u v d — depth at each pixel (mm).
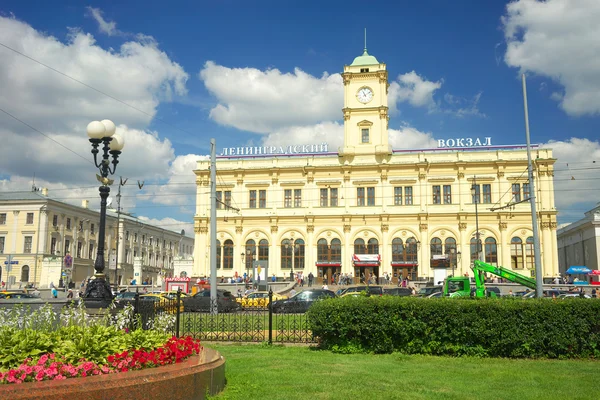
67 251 81750
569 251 82500
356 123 67125
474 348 14727
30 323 11547
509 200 62969
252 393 10320
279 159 68188
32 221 77250
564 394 10531
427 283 57156
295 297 36750
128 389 7746
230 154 69875
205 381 9422
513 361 14086
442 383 11430
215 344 17656
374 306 15398
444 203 64375
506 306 14664
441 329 14852
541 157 63062
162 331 13398
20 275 75938
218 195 68625
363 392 10516
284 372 12445
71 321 11344
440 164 64375
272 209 67188
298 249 66312
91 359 8602
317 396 10188
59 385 7156
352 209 65812
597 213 69000
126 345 9609
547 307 14578
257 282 48438
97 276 15891
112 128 17703
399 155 65875
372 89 67375
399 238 64500
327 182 66750
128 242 97250
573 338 14344
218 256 67500
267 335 18922
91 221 88688
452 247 63406
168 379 8344
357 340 15523
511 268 61750
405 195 65250
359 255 64062
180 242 123375
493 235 62906
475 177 62406
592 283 53406
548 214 61406
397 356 14688
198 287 55438
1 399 6660
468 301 14992
